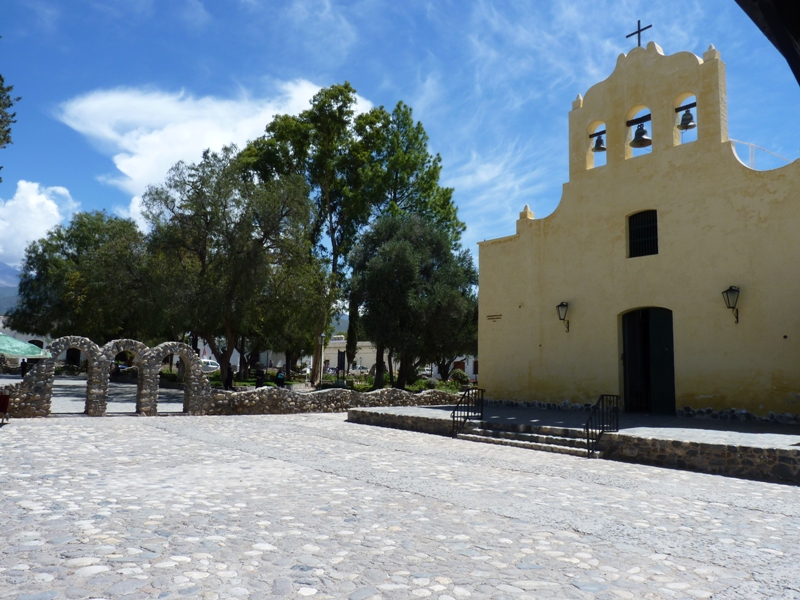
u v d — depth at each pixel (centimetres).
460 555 553
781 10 132
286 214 2822
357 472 987
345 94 3572
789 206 1491
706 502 828
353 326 3466
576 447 1304
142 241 2939
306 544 576
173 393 3145
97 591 438
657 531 658
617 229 1852
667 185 1742
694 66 1712
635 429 1324
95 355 1852
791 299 1468
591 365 1873
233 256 2684
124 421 1720
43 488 799
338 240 3684
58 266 4872
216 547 556
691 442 1118
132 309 2945
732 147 1612
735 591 473
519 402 2058
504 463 1129
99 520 640
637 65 1848
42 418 1723
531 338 2044
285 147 3547
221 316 2680
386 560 532
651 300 1747
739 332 1554
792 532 667
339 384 3434
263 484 872
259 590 452
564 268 1980
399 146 3631
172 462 1048
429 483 910
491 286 2194
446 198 3709
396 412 1784
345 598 441
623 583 487
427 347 3116
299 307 2855
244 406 2084
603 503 802
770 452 1015
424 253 3095
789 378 1455
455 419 1587
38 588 440
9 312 5097
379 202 3559
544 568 521
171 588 449
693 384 1631
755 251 1542
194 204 2708
